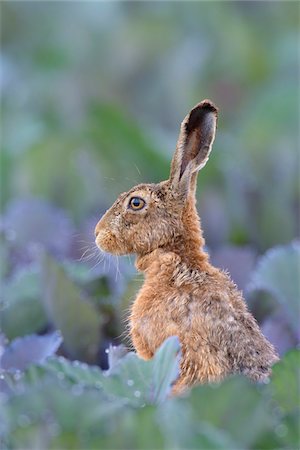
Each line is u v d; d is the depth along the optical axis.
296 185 18.45
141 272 8.09
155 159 16.75
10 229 13.26
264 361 7.12
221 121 23.03
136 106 23.72
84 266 11.91
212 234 15.57
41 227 13.36
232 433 5.74
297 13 27.19
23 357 8.35
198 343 7.11
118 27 25.62
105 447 5.54
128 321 8.19
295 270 10.27
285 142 20.34
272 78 24.34
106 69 24.34
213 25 25.03
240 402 5.74
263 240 15.41
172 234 7.95
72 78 24.09
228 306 7.23
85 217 16.70
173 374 6.34
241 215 15.57
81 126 19.48
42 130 20.92
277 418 5.95
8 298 10.86
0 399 6.21
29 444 5.54
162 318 7.30
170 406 5.69
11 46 25.95
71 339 9.70
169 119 23.45
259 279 10.29
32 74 24.39
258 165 19.30
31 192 17.94
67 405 5.75
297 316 10.07
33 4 26.41
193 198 8.02
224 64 24.22
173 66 23.92
